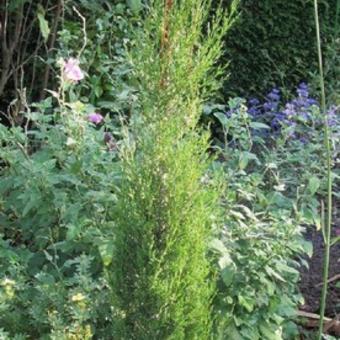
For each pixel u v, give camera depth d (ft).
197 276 7.61
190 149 7.52
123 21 14.58
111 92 14.03
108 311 9.43
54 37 16.15
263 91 21.80
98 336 9.54
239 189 11.11
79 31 15.65
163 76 7.47
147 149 7.50
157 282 7.42
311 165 13.19
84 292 9.46
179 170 7.43
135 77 8.02
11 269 9.98
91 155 10.87
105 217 10.51
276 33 21.56
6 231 11.51
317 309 13.44
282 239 10.39
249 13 21.12
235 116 12.35
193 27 7.47
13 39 16.15
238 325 10.02
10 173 11.36
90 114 11.68
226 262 9.68
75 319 9.32
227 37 21.03
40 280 9.77
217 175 9.55
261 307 10.34
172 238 7.41
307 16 21.81
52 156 11.35
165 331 7.60
